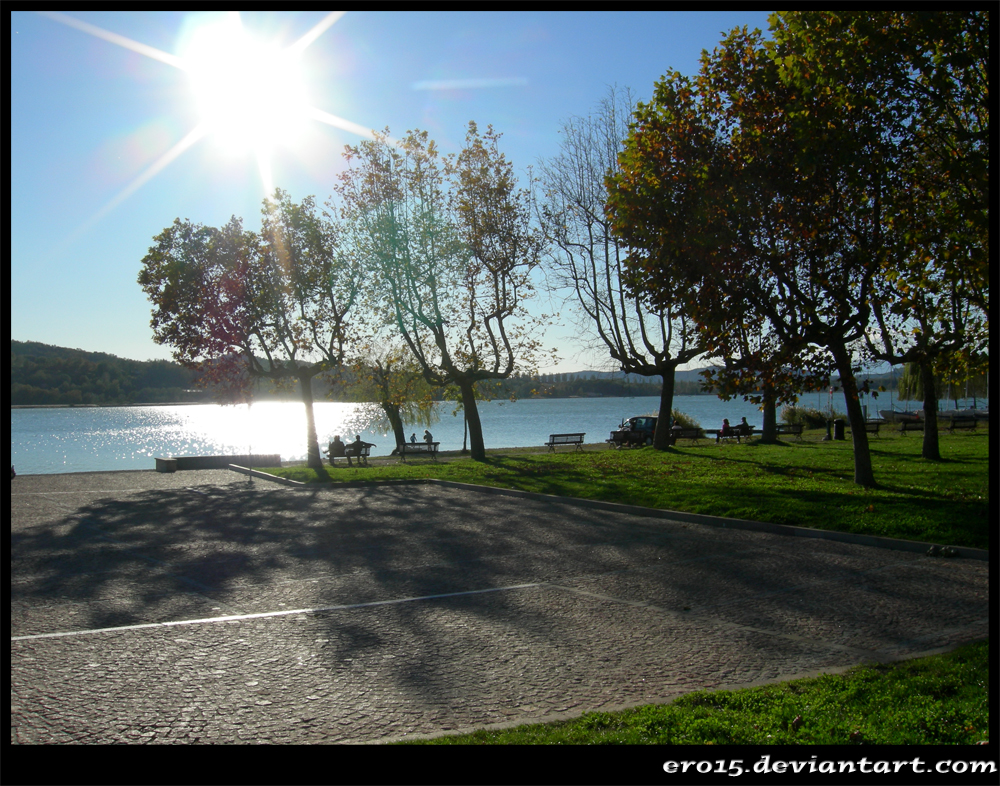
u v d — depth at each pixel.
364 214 27.50
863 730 4.34
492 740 4.34
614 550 10.75
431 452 32.84
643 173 15.50
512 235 26.95
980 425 40.72
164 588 8.73
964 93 13.52
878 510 12.26
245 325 27.97
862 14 13.20
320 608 7.76
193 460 27.97
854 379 16.27
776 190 14.58
